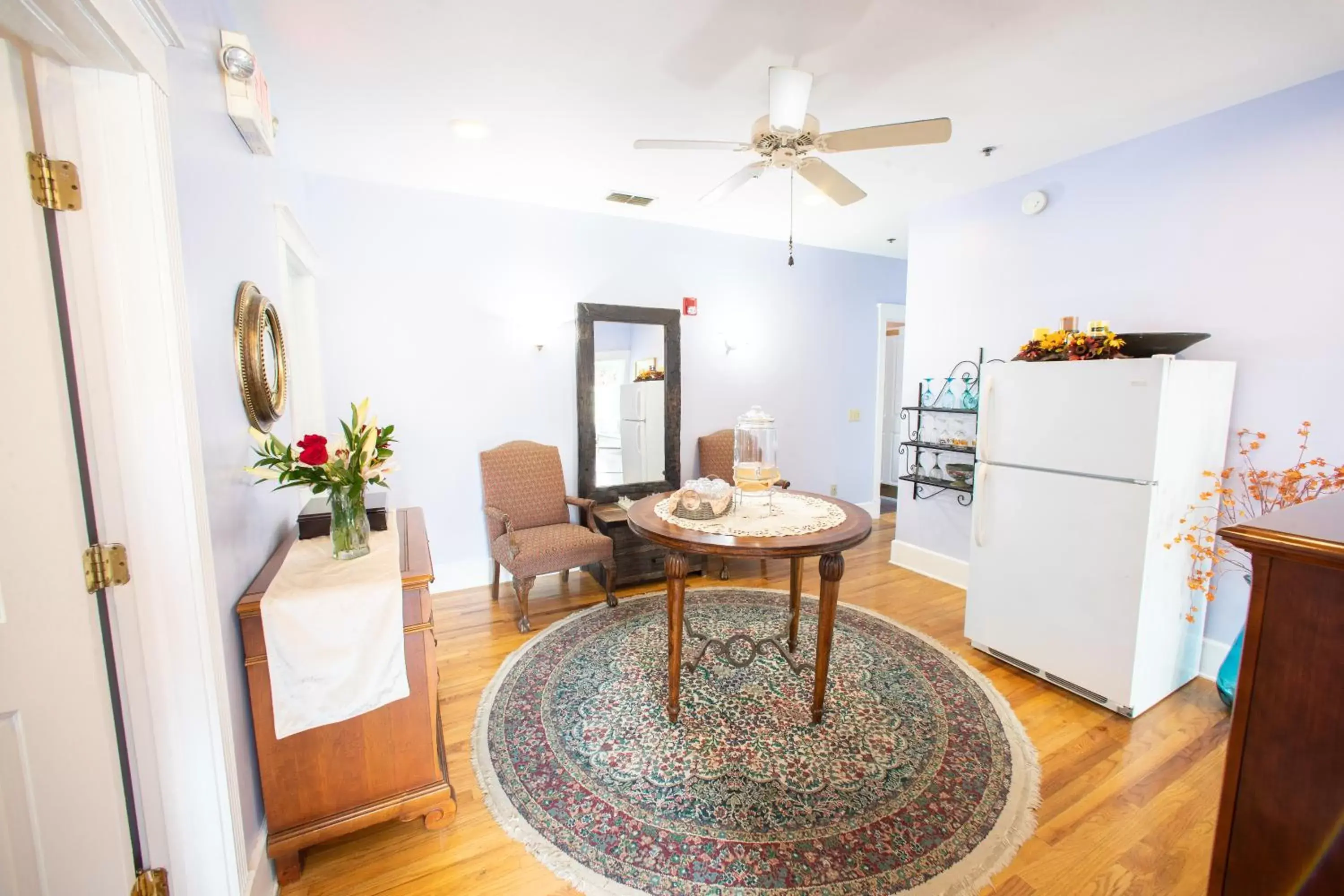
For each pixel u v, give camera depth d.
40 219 0.96
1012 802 1.72
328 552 1.75
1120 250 2.67
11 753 0.99
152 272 1.05
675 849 1.56
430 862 1.53
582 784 1.82
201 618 1.15
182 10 1.22
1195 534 2.28
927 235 3.58
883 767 1.88
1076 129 2.49
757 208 3.59
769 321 4.49
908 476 3.80
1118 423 2.11
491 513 3.23
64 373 1.00
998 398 2.52
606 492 3.87
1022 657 2.49
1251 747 0.77
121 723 1.11
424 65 1.95
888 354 5.82
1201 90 2.15
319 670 1.40
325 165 2.85
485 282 3.44
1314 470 2.14
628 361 3.88
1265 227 2.22
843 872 1.48
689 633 2.81
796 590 2.67
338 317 3.09
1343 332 2.06
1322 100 2.06
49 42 0.91
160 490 1.10
